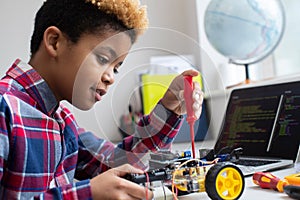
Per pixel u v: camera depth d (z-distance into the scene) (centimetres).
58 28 69
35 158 65
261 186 60
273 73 156
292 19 148
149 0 153
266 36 124
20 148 62
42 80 71
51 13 71
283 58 152
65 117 81
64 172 77
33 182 64
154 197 54
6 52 142
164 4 155
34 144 65
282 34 128
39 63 72
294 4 147
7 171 61
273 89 95
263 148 87
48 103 72
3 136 60
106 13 67
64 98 72
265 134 89
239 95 105
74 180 86
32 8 142
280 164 75
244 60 132
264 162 77
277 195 55
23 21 142
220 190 52
